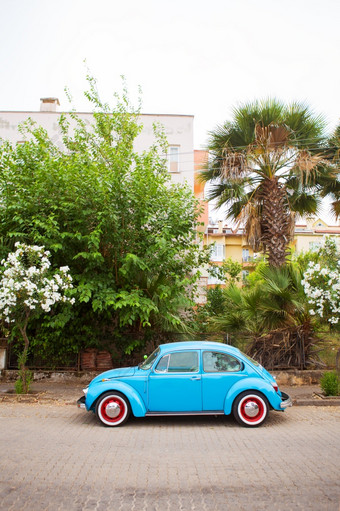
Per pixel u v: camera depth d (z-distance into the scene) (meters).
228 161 13.14
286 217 13.30
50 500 4.39
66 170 10.70
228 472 5.19
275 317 11.48
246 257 39.88
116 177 10.86
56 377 12.00
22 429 7.36
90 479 4.97
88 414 8.67
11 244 11.68
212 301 13.78
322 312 10.08
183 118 18.70
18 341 12.28
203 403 7.64
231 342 12.01
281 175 13.64
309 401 9.59
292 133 13.23
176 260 12.20
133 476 5.07
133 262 10.70
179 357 7.84
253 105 13.30
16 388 10.14
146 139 18.47
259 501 4.34
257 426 7.60
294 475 5.06
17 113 18.30
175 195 12.06
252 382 7.64
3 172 11.52
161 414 7.59
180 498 4.43
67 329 11.96
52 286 9.63
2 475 5.08
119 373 8.07
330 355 12.12
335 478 4.95
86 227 11.05
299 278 11.69
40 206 11.02
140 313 10.69
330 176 13.57
